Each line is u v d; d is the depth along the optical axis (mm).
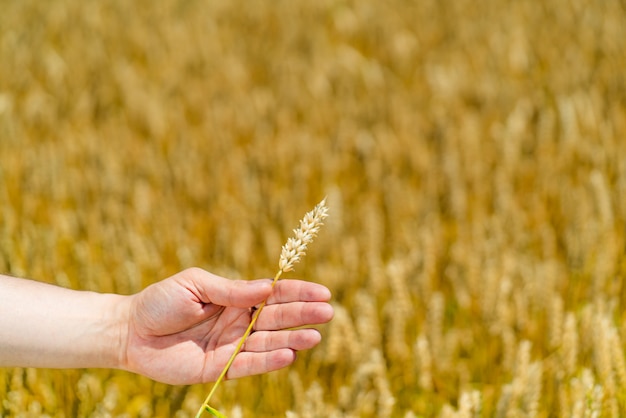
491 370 1600
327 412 1475
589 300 1672
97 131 2422
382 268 1752
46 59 2885
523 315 1605
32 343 1367
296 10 3422
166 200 1962
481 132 2299
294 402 1524
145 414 1512
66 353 1375
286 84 2658
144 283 1742
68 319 1376
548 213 1912
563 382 1484
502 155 2135
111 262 1789
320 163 2129
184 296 1341
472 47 2896
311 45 3055
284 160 2082
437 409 1561
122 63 2896
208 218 1921
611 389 1444
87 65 2920
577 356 1558
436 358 1580
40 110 2428
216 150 2184
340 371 1573
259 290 1323
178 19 3398
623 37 2814
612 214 1829
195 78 2770
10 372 1510
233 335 1368
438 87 2576
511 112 2396
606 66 2582
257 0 3529
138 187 1952
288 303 1358
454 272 1747
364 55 3014
